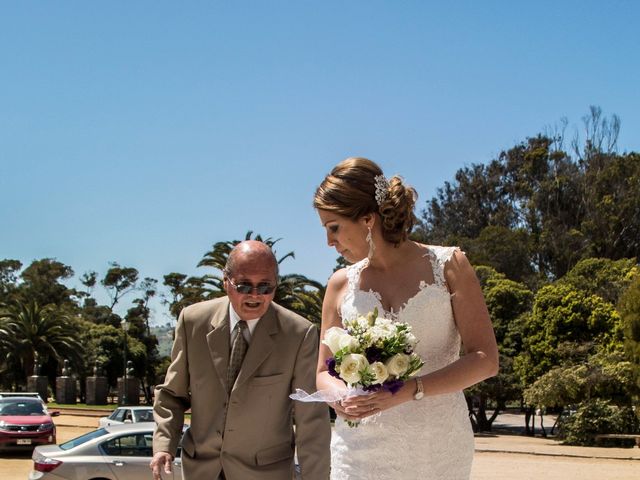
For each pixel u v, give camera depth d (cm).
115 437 1174
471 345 317
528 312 4559
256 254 416
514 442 3338
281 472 432
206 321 441
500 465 2200
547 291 4088
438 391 300
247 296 414
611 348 3753
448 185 8288
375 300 330
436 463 317
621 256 6706
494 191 7944
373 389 296
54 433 2152
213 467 431
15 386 6075
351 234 329
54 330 6006
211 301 452
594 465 2231
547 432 4388
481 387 4128
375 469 320
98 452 1157
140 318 10050
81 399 6581
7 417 2131
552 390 3431
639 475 1950
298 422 433
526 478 1850
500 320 4628
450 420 320
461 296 321
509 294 4694
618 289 5022
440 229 8044
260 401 430
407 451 317
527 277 6481
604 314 3916
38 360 5956
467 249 6856
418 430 317
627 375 3256
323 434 432
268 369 433
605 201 6831
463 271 324
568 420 3366
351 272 344
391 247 332
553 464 2245
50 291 9912
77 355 6169
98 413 4516
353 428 327
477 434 4100
